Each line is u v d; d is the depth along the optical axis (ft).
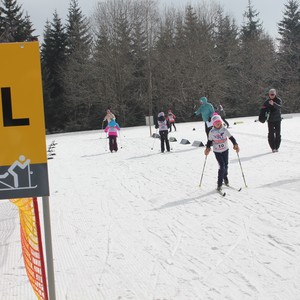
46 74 167.53
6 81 9.46
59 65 172.86
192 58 169.68
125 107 166.40
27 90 9.51
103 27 167.02
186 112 171.83
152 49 168.55
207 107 47.60
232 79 183.93
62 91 173.06
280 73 191.11
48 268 10.37
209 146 27.94
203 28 183.21
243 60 189.06
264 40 197.16
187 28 181.88
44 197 10.09
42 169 9.70
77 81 164.35
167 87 169.78
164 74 168.96
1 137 9.56
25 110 9.54
